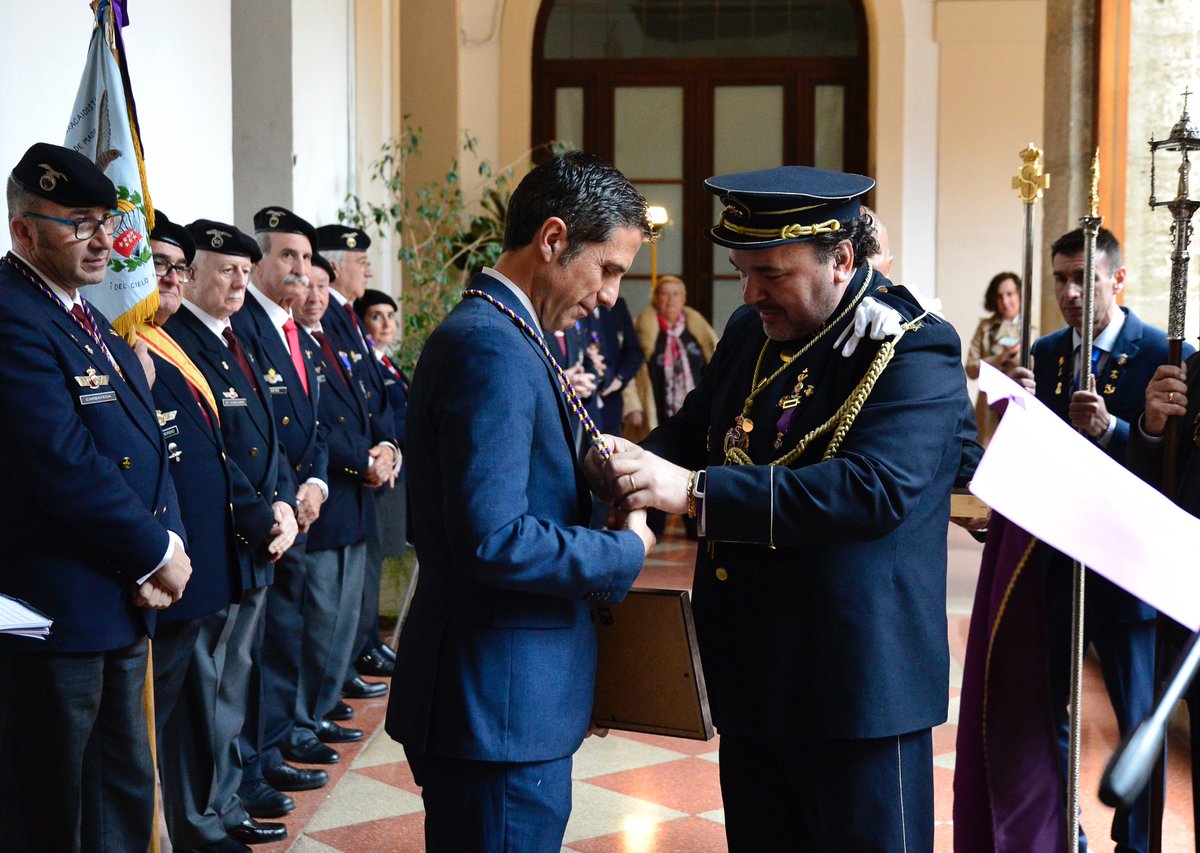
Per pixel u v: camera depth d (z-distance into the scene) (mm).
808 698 2041
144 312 2926
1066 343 3633
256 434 3471
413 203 10641
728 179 2152
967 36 11250
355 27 7738
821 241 2072
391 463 4625
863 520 1937
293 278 4148
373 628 5262
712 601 2174
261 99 5984
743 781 2242
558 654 1929
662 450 2373
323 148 6754
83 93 2969
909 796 2061
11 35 3092
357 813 3684
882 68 11273
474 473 1800
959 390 2080
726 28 11484
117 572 2518
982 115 11320
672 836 3561
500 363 1853
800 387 2131
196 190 4484
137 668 2615
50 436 2373
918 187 11398
